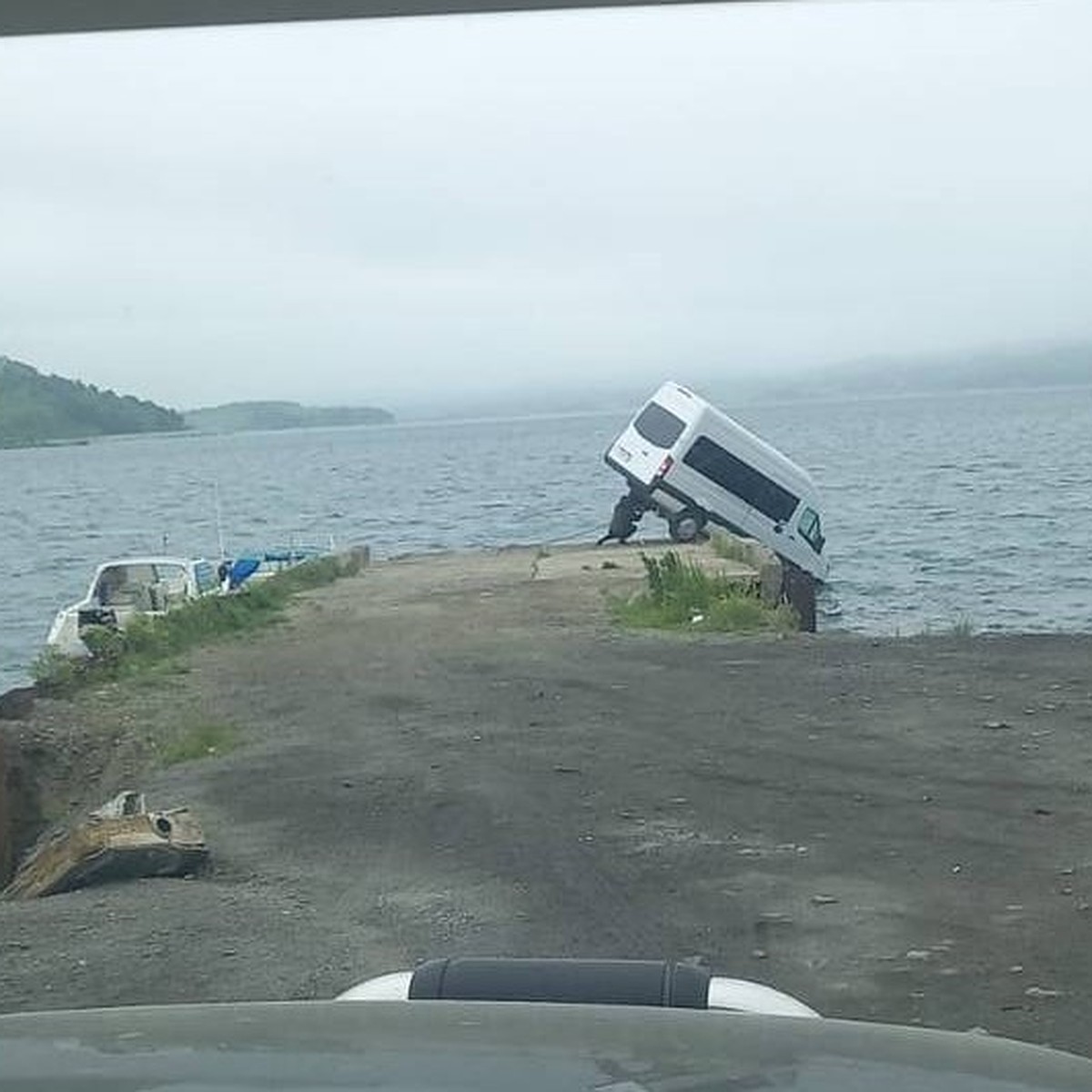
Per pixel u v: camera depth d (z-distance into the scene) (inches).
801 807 442.3
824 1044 106.0
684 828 423.5
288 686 725.3
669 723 582.2
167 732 624.7
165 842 402.3
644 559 1072.8
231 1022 114.8
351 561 1323.8
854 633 864.3
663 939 326.0
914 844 396.8
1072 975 295.6
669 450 1371.8
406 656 804.6
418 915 350.6
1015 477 2213.3
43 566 1441.9
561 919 343.9
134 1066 103.7
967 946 314.5
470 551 1531.7
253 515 2139.5
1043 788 450.6
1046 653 706.2
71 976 313.4
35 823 550.6
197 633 922.7
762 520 1354.6
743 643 793.6
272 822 455.5
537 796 470.9
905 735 532.7
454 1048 105.2
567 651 792.9
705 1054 103.4
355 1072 100.8
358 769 526.9
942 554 1460.4
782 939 323.0
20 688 786.2
